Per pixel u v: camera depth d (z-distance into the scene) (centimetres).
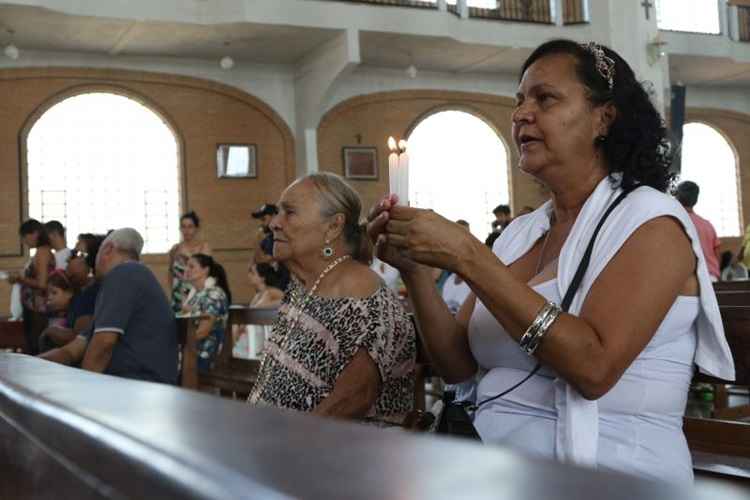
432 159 1611
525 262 195
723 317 206
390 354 238
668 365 168
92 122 1389
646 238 162
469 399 204
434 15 1362
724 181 1850
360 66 1539
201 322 565
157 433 58
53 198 1357
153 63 1404
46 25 1223
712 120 1836
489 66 1572
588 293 163
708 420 241
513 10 1465
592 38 1340
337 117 1525
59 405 80
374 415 239
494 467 44
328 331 239
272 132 1482
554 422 172
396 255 190
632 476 43
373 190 1538
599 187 177
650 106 183
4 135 1311
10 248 1303
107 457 62
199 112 1438
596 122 182
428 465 45
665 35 1584
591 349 153
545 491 40
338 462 47
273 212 791
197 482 48
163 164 1429
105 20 1213
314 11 1291
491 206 1644
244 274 1447
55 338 498
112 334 393
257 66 1474
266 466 47
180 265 839
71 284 626
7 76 1312
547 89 182
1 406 107
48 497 83
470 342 191
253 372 540
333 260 255
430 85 1588
